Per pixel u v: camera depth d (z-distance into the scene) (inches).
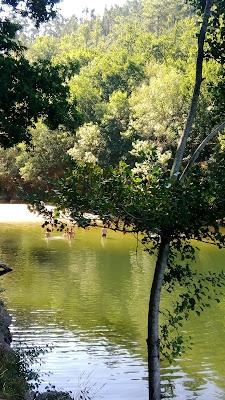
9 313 881.5
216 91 415.8
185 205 316.2
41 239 1877.5
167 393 568.1
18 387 451.5
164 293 1002.7
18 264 1358.3
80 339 751.7
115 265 1347.2
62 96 813.9
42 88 796.6
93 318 860.0
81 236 1958.7
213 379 611.5
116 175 327.0
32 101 762.2
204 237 335.9
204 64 1325.0
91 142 2925.7
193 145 904.9
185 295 376.2
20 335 763.4
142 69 3946.9
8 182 3262.8
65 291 1050.1
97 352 694.5
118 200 323.0
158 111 2662.4
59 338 754.8
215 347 719.7
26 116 796.0
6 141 810.8
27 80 764.0
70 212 331.3
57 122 807.1
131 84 3853.3
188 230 331.9
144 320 851.4
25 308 917.8
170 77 2751.0
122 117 3053.6
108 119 3065.9
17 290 1056.8
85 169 328.8
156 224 325.7
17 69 765.9
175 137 2502.5
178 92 2650.1
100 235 1985.7
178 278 374.0
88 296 1010.1
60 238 1902.1
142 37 4753.9
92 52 4896.7
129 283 1125.1
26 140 825.5
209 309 914.1
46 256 1492.4
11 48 798.5
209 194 319.9
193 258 365.7
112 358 672.4
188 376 621.9
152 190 317.1
